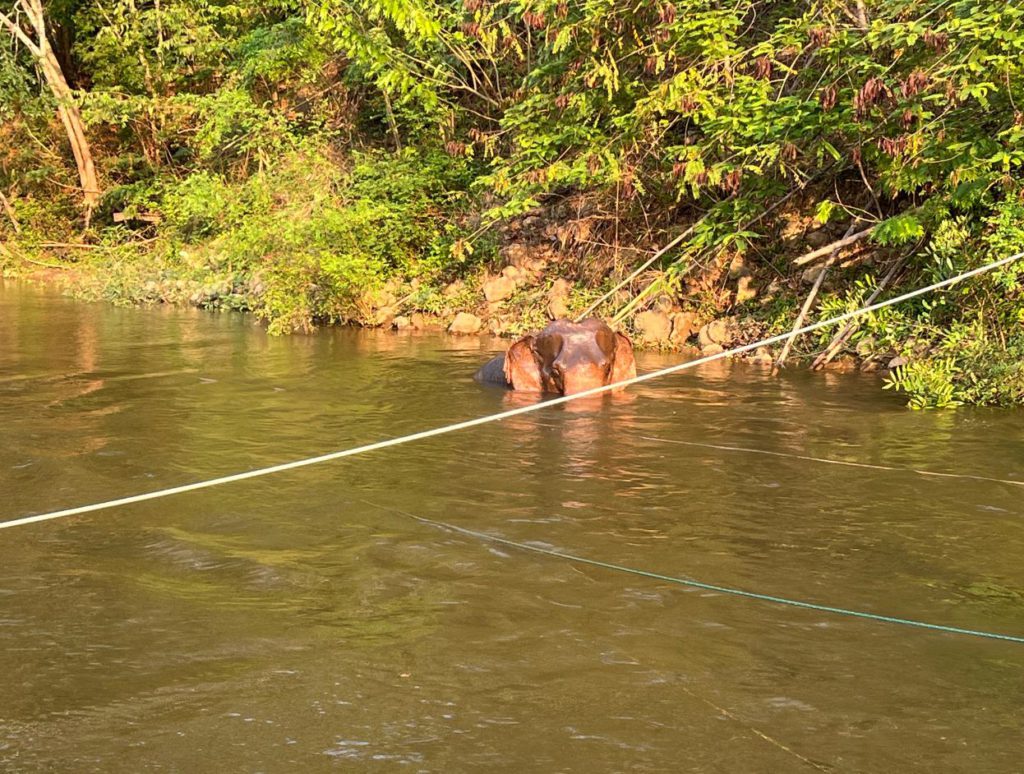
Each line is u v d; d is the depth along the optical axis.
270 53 23.52
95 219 30.34
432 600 4.96
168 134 28.80
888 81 11.95
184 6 27.56
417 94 18.08
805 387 11.08
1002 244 10.96
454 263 18.16
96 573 5.31
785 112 13.19
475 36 17.81
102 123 31.28
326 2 17.05
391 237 18.28
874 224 14.02
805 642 4.52
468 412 9.58
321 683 4.10
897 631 4.65
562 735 3.72
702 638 4.55
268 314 16.88
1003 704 3.97
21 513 6.32
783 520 6.30
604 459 7.80
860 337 12.71
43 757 3.56
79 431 8.64
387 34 18.86
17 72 29.53
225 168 27.23
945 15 12.27
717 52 13.39
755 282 14.91
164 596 5.00
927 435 8.75
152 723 3.79
